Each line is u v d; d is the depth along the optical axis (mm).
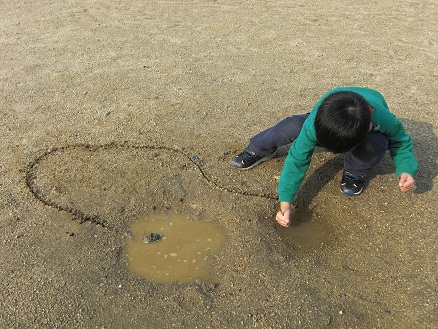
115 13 3438
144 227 1522
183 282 1333
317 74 2521
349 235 1504
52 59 2652
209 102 2221
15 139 1921
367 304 1267
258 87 2373
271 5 3701
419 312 1247
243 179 1728
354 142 1229
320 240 1482
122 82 2395
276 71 2549
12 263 1363
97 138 1936
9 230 1479
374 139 1479
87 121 2053
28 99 2229
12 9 3523
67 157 1821
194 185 1690
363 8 3666
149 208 1595
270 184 1704
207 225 1536
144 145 1896
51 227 1498
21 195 1620
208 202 1621
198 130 2004
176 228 1522
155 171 1747
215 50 2805
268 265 1380
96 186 1669
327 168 1781
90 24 3209
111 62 2619
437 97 2293
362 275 1357
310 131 1394
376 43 2957
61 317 1216
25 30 3086
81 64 2592
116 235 1485
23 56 2688
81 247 1432
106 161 1797
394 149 1542
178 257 1414
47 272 1340
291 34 3078
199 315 1231
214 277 1350
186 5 3656
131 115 2102
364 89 1614
